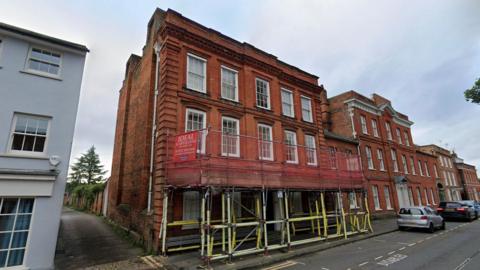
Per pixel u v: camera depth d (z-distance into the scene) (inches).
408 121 1322.6
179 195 447.5
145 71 632.4
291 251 423.8
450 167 1775.3
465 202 1032.8
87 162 2309.3
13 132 370.9
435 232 634.2
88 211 1418.6
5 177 340.2
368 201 909.2
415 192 1203.2
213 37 583.5
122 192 729.0
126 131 768.9
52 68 422.9
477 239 517.0
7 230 339.3
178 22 532.4
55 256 412.8
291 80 729.6
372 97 1157.1
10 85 379.6
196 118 510.6
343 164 620.1
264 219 424.8
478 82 729.0
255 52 660.7
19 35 396.8
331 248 466.3
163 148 451.2
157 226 423.2
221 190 397.1
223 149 523.8
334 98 1090.7
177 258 385.1
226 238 474.3
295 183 490.0
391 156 1118.4
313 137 749.3
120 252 436.5
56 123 401.7
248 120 583.5
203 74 547.2
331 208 718.5
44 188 366.9
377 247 464.8
